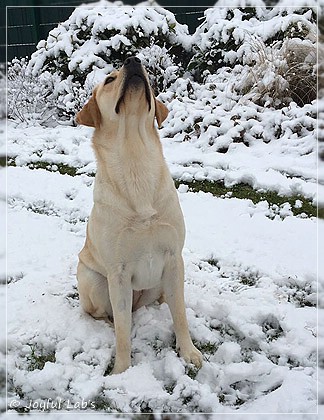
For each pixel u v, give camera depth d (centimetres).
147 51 739
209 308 321
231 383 268
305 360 281
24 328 314
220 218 443
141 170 263
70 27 790
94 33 761
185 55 812
